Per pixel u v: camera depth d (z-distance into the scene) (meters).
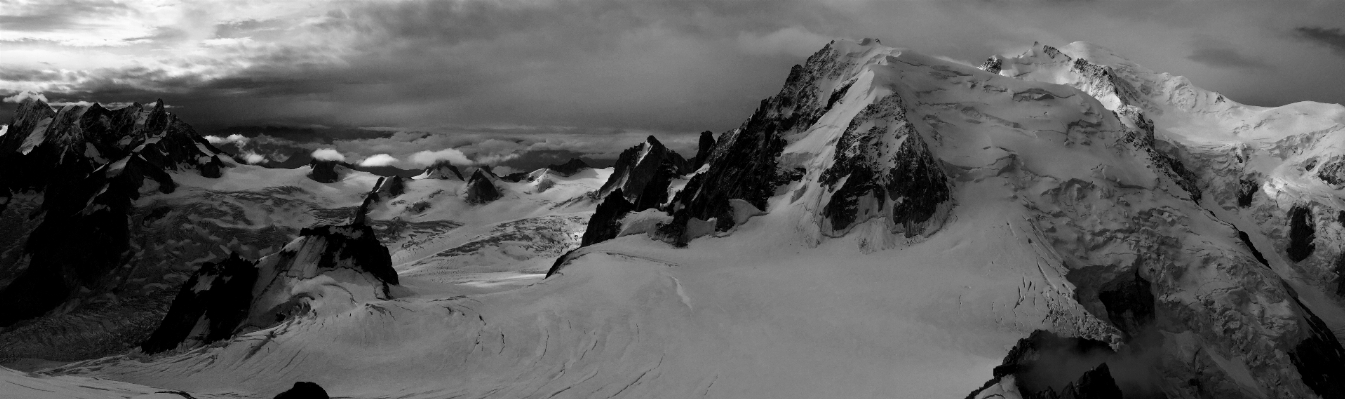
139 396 62.03
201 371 80.62
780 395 72.75
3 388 56.81
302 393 68.38
